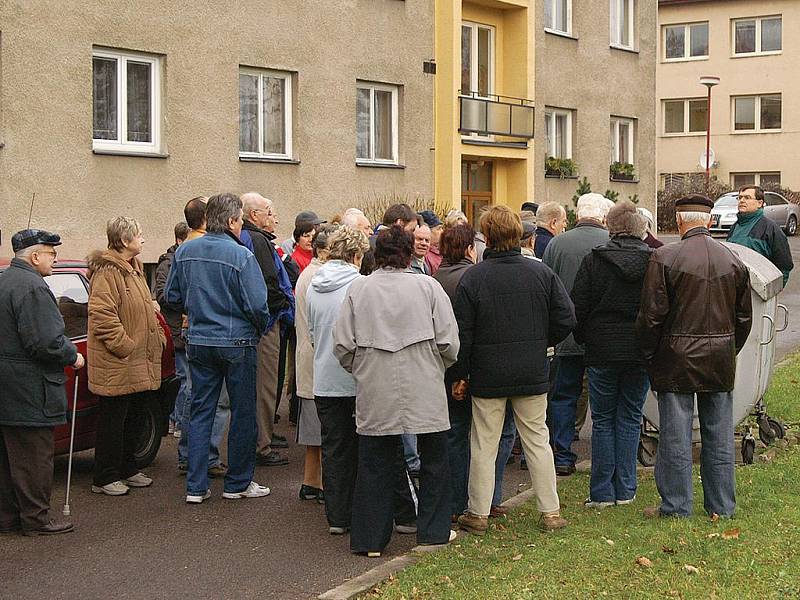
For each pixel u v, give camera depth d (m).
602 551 6.84
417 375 6.91
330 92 20.05
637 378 7.98
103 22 16.19
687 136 50.09
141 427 9.46
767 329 9.45
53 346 7.29
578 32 27.17
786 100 47.94
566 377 9.08
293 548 7.20
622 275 7.78
